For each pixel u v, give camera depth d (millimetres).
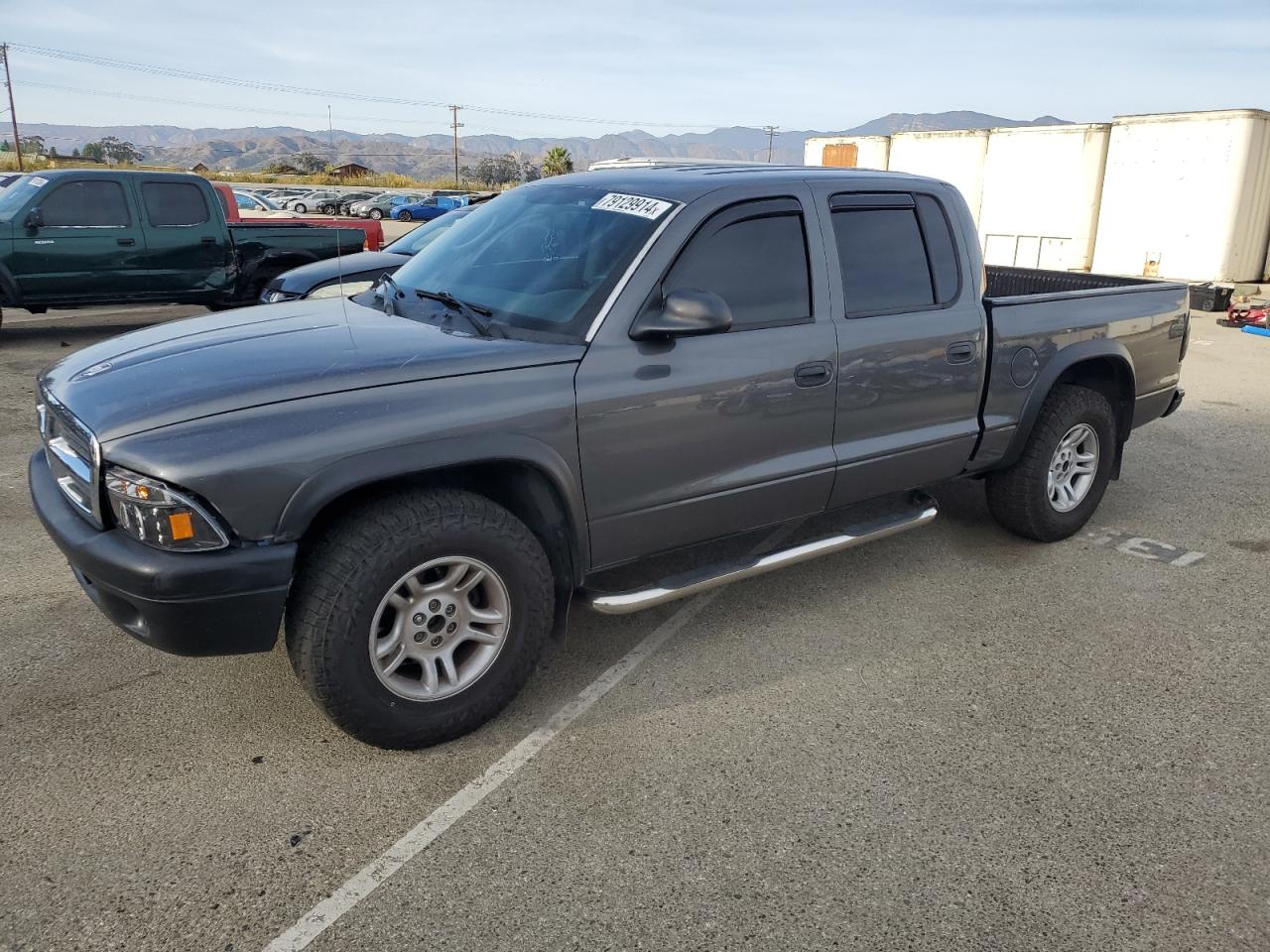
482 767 2961
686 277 3342
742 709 3330
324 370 2814
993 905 2416
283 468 2582
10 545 4645
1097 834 2703
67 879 2432
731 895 2428
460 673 3051
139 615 2666
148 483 2510
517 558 3021
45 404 3148
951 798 2848
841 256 3789
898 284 3977
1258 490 6051
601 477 3186
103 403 2756
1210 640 3949
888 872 2529
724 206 3461
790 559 3746
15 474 5703
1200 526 5348
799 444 3693
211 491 2516
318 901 2379
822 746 3113
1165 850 2641
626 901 2400
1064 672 3645
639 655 3701
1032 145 18719
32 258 9742
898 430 4031
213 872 2475
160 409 2639
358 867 2506
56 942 2225
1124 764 3053
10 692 3312
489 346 3066
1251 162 15836
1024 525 4836
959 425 4270
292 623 2762
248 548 2586
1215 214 16172
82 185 9984
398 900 2387
